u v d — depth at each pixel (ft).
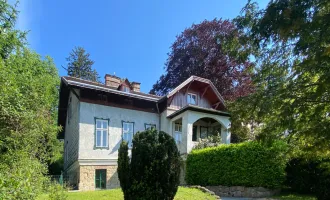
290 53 20.70
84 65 138.92
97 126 61.26
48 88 70.69
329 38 16.20
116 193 34.50
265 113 20.22
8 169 22.48
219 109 75.51
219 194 48.16
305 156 25.72
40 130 33.30
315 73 19.01
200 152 54.19
